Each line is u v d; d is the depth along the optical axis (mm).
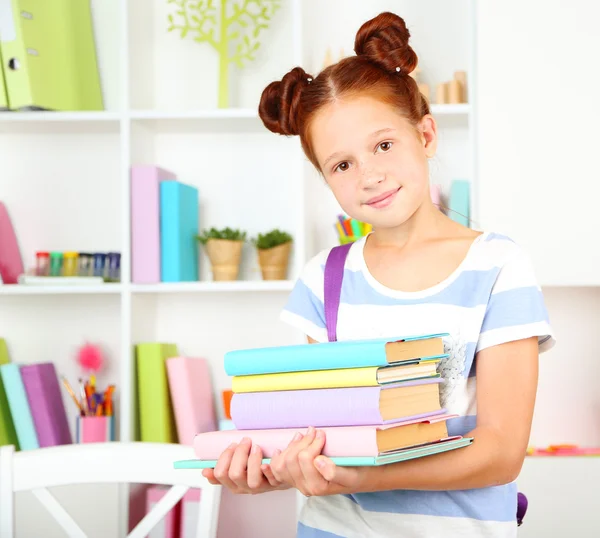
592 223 1997
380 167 980
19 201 2396
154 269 2148
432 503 951
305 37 2219
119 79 2389
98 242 2385
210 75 2369
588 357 2311
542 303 965
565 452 2068
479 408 939
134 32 2227
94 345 2354
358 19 2332
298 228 2125
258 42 2328
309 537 1017
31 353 2383
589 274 1995
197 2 2375
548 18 2012
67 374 2375
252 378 876
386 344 807
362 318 1044
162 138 2383
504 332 944
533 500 1986
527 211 2008
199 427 2166
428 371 903
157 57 2381
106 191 2387
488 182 2014
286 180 2367
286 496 2195
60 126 2271
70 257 2227
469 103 2072
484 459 871
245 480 843
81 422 2197
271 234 2215
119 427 2352
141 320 2236
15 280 2312
